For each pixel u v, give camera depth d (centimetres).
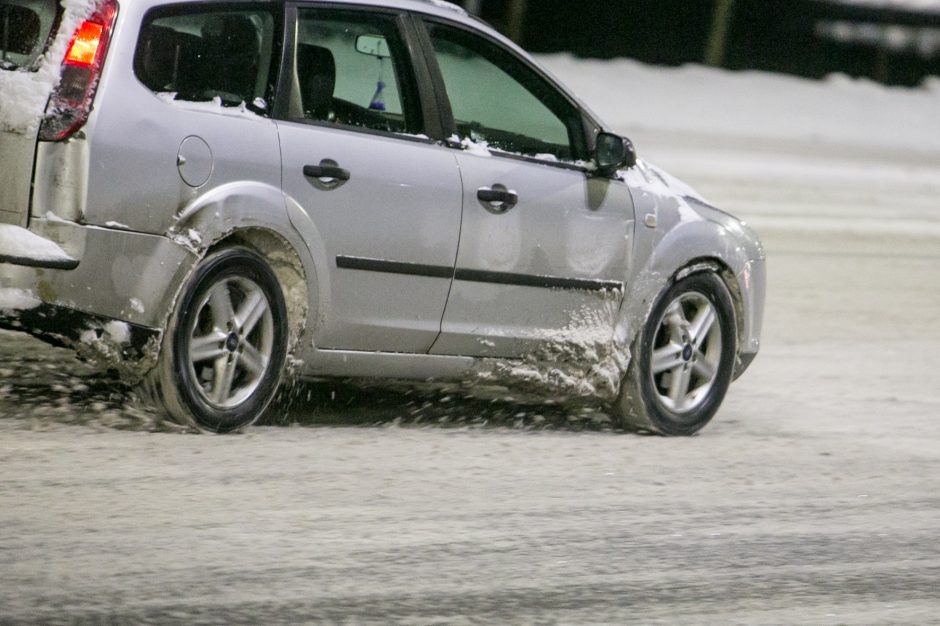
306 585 1473
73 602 1364
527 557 1636
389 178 2080
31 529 1552
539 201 2253
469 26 2255
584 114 2380
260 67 1994
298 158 1992
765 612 1527
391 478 1906
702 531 1812
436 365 2200
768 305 4012
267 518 1672
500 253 2208
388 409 2386
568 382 2325
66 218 1827
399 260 2098
